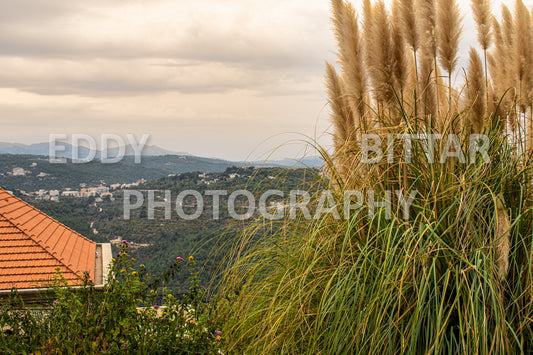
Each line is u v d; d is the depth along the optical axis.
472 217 2.93
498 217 2.66
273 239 3.49
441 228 2.94
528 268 2.76
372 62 3.54
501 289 2.66
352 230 3.10
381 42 3.48
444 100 3.73
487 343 2.54
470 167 3.22
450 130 3.37
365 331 2.71
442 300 2.51
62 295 3.37
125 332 2.94
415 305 2.71
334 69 3.72
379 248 2.93
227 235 3.61
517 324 2.70
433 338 2.58
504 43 3.80
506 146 3.40
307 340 2.93
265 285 3.33
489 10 3.81
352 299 2.79
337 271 2.89
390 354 2.58
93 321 2.99
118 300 3.28
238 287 3.49
